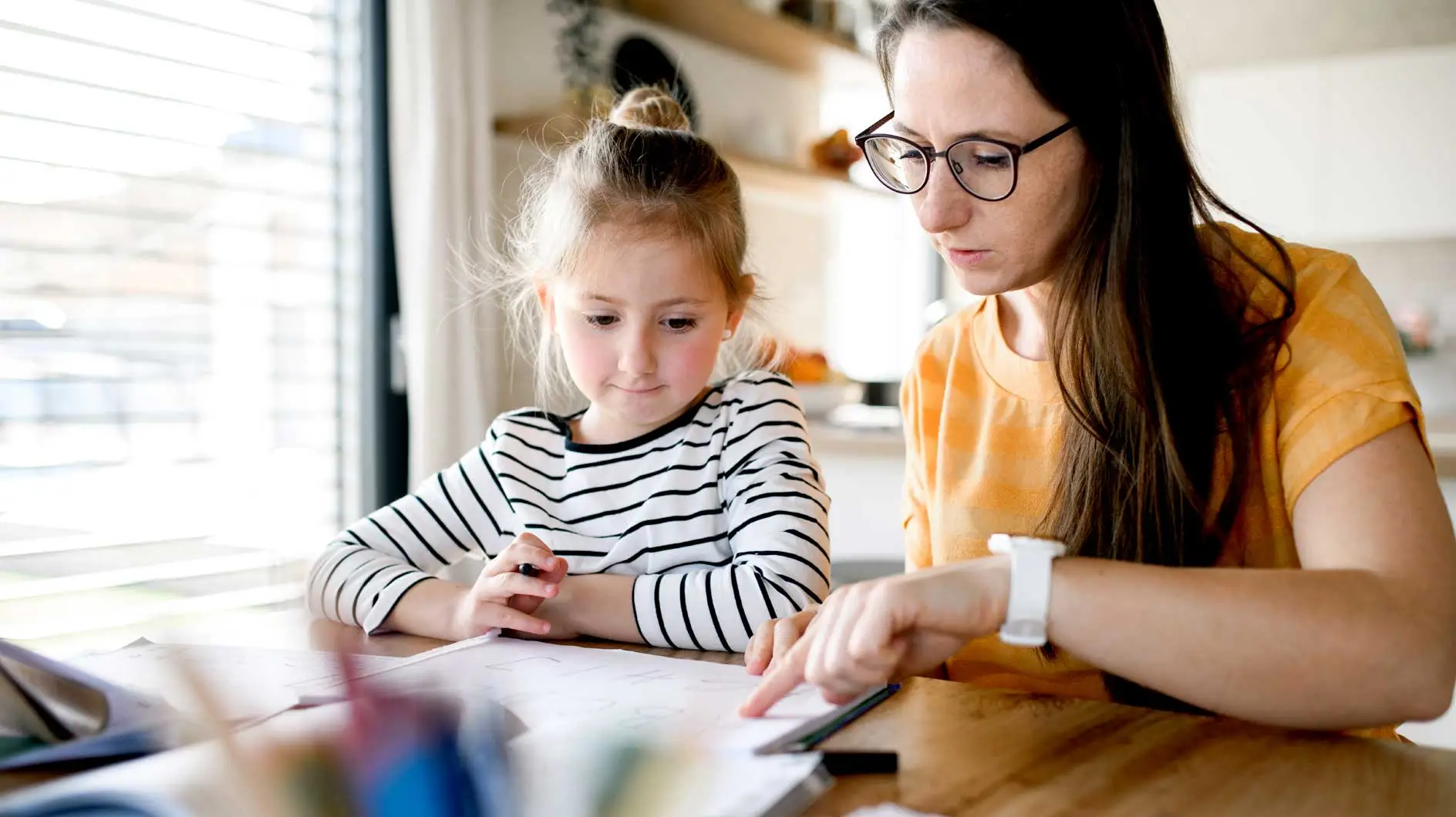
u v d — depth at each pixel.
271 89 2.20
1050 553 0.60
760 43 3.15
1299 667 0.56
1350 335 0.75
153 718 0.54
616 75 2.79
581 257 0.97
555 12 2.65
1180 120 0.83
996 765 0.53
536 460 1.07
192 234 2.07
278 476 2.24
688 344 0.98
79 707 0.56
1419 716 0.56
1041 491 0.96
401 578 0.90
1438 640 0.57
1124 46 0.77
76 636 1.88
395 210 2.25
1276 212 3.93
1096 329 0.80
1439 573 0.60
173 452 2.04
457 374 2.25
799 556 0.89
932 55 0.77
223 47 2.11
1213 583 0.58
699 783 0.46
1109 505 0.83
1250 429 0.78
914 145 0.80
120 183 1.96
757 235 3.25
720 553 0.99
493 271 2.05
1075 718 0.60
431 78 2.22
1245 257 0.82
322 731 0.45
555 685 0.65
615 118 1.22
